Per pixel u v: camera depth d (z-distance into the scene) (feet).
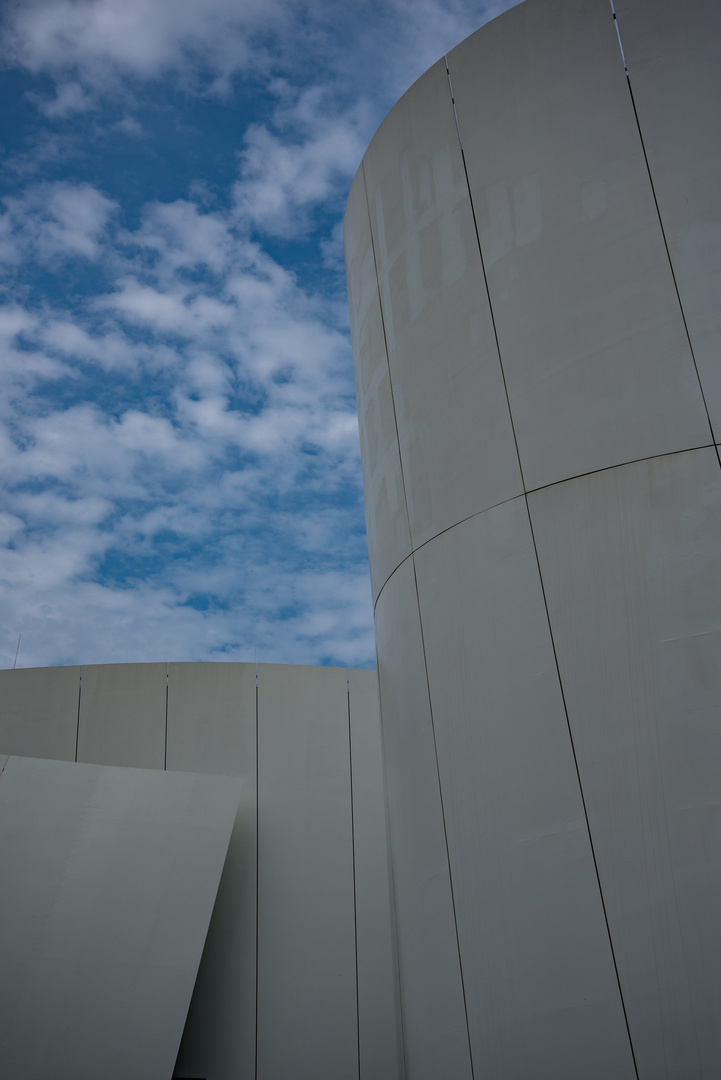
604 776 28.48
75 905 41.16
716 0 34.27
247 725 54.85
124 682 55.83
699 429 29.96
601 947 27.12
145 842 43.65
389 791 38.37
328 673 57.21
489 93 38.11
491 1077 28.68
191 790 45.68
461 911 31.35
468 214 37.55
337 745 54.95
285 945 48.52
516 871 29.68
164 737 54.24
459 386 36.19
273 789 52.95
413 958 34.04
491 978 29.55
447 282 37.83
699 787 26.94
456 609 34.22
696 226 31.89
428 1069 31.89
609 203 33.53
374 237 43.52
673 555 29.27
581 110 35.17
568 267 33.81
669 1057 25.23
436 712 34.37
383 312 41.98
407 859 35.27
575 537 31.14
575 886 28.09
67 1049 38.37
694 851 26.48
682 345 30.94
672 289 31.60
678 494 29.71
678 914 26.20
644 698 28.50
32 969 39.37
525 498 32.73
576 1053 26.73
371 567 42.78
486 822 31.09
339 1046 46.47
